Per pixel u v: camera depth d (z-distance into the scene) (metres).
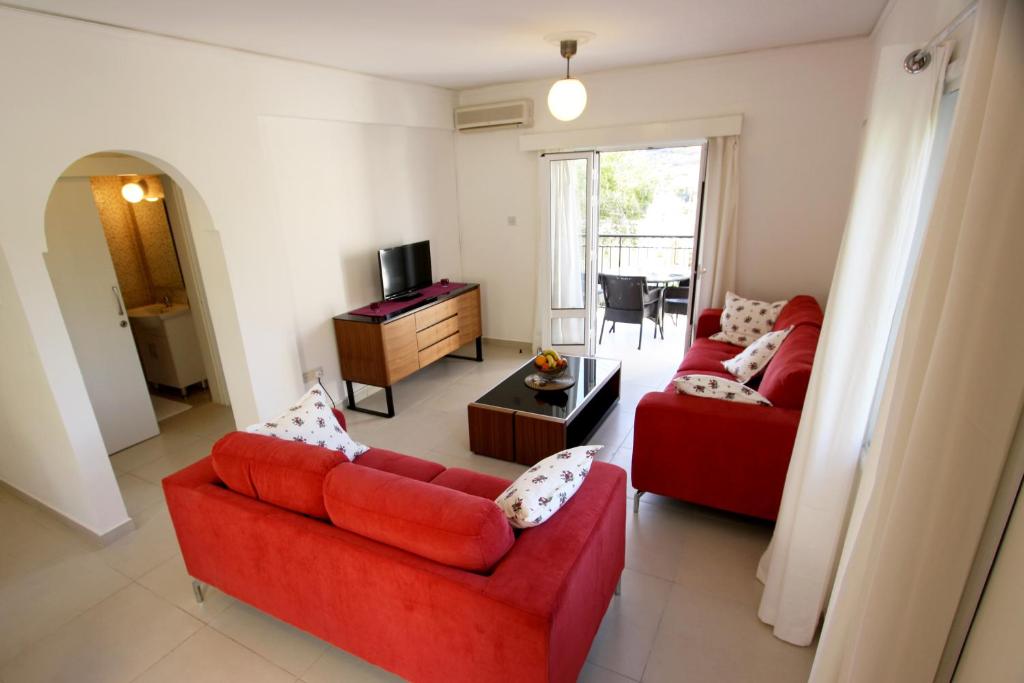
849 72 3.64
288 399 3.64
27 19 2.24
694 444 2.54
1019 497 0.95
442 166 5.09
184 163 2.90
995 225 0.86
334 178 3.96
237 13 2.42
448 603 1.50
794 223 4.09
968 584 1.06
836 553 1.96
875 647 1.15
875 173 1.64
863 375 1.75
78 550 2.67
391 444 3.61
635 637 2.06
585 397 3.31
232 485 1.98
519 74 4.32
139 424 3.78
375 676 1.94
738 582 2.33
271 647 2.08
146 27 2.58
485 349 5.58
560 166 4.81
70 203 3.35
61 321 2.44
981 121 0.92
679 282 5.96
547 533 1.67
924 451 1.00
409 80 4.35
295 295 3.75
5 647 2.11
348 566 1.67
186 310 4.43
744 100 3.99
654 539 2.61
